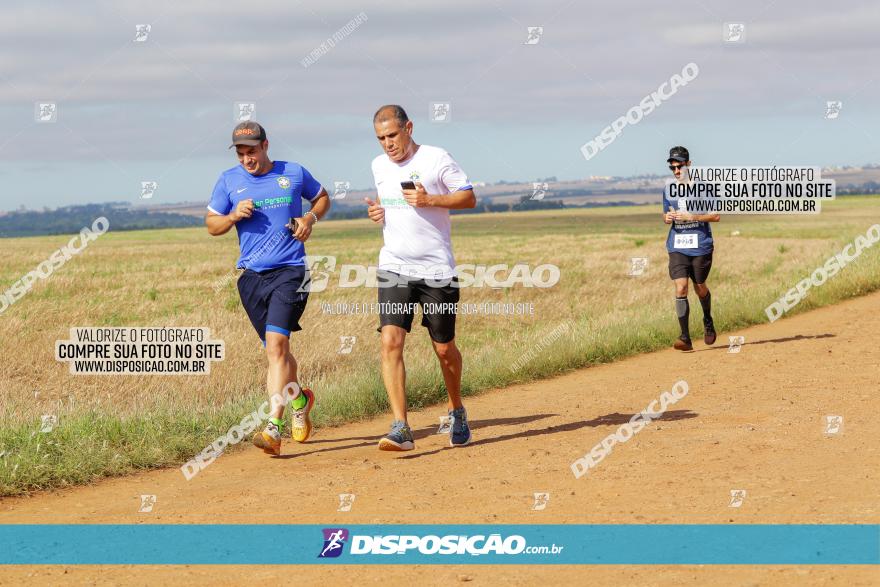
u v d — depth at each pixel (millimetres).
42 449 11000
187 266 53906
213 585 6852
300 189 12156
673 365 17969
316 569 7125
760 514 7840
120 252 74938
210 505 9250
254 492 9719
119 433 12031
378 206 11461
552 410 14078
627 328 21078
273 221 11930
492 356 18156
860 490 8367
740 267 44406
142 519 8781
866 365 16172
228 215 11758
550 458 10570
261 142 11898
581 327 21562
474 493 9188
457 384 11734
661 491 8797
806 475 9023
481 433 12562
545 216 175750
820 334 20609
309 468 10836
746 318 24188
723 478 9109
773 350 18781
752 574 6445
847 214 137625
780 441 10625
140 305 31281
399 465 10734
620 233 102188
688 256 19781
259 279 11945
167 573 7160
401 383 11430
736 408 13047
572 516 8172
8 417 13273
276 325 11781
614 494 8820
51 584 6953
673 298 30188
